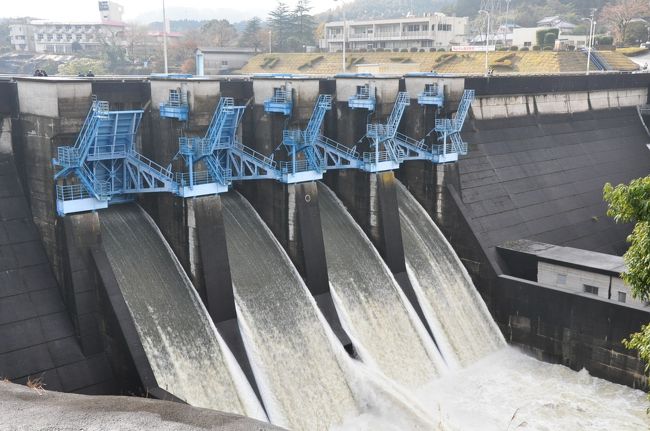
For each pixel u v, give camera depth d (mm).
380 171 47000
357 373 37906
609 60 104000
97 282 33094
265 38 143000
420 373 42406
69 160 32469
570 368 44406
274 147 43375
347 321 42062
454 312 48531
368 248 47281
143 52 142375
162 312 35219
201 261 36469
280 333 38656
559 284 46594
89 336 33000
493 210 53938
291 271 41906
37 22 171375
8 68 140750
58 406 15852
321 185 50938
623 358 41625
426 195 53500
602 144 69562
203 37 153250
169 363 33594
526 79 62625
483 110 59750
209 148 36594
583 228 58594
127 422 14789
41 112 33000
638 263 20500
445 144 50812
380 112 46844
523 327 46938
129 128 36438
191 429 14453
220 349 35438
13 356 30891
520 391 41344
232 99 40125
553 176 61125
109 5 195750
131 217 38969
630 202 20594
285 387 36719
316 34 156375
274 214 43188
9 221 34219
